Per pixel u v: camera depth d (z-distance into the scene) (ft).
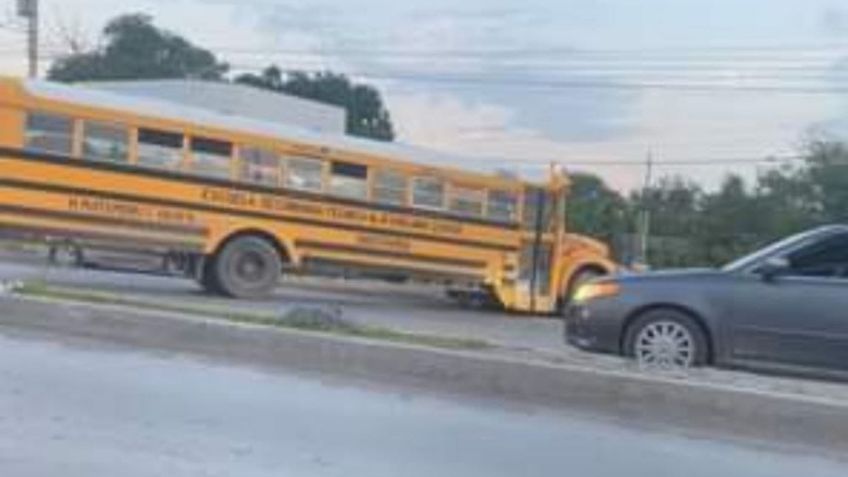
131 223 72.95
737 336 41.47
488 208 88.94
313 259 80.48
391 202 83.92
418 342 39.40
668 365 38.60
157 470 25.57
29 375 35.47
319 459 27.17
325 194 80.74
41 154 69.82
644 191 252.42
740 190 257.96
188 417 30.86
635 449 29.35
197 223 75.25
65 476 24.73
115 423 29.81
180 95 139.13
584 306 43.50
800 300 40.86
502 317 87.10
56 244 70.95
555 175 92.79
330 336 38.09
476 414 32.48
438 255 86.38
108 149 72.02
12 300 44.83
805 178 258.78
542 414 32.78
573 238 93.66
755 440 30.86
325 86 233.76
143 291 72.59
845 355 40.42
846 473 28.09
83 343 41.45
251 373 37.17
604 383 33.06
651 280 42.73
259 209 77.71
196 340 40.45
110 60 217.36
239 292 77.10
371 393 34.78
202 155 75.46
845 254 41.24
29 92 69.36
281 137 78.64
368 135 219.20
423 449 28.48
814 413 30.48
